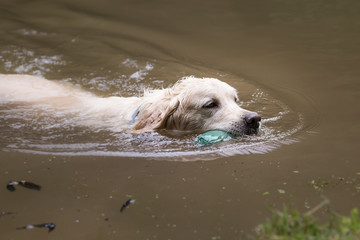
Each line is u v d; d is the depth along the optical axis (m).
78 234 5.73
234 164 7.66
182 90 9.22
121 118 9.70
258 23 17.03
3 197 6.58
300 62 13.19
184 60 13.57
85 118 9.77
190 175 7.25
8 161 7.70
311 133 8.90
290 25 16.69
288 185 6.88
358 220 5.37
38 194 6.66
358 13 17.70
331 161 7.67
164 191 6.74
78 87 11.73
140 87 11.78
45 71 12.61
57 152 8.11
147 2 19.78
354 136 8.64
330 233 5.14
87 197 6.57
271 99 10.80
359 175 7.14
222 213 6.14
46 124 9.39
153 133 9.08
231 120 8.85
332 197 6.50
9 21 16.14
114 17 17.55
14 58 13.27
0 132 8.93
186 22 17.27
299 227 5.30
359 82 11.53
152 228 5.82
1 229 5.85
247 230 5.73
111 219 6.05
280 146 8.38
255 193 6.66
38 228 5.86
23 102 10.46
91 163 7.69
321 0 19.56
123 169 7.47
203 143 8.44
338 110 9.98
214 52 14.23
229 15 18.05
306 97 10.81
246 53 14.10
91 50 14.10
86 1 19.41
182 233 5.70
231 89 9.39
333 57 13.45
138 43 14.85
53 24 16.20
